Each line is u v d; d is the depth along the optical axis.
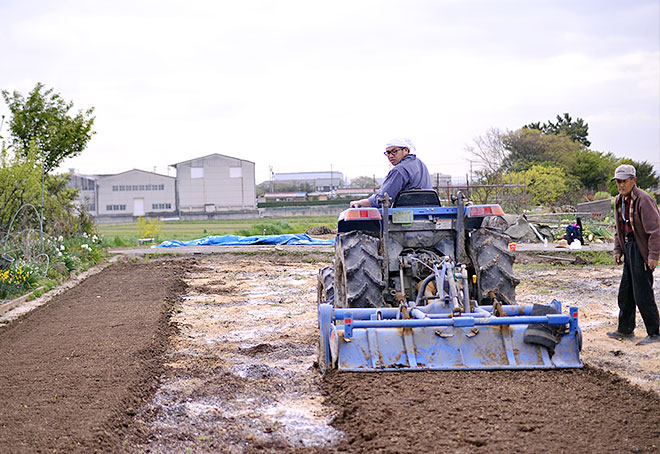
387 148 6.55
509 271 5.95
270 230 29.12
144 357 6.15
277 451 3.98
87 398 4.81
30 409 4.57
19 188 15.46
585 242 19.83
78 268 14.72
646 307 6.61
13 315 8.85
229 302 9.96
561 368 5.16
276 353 6.50
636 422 4.14
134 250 20.14
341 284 6.29
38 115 21.12
